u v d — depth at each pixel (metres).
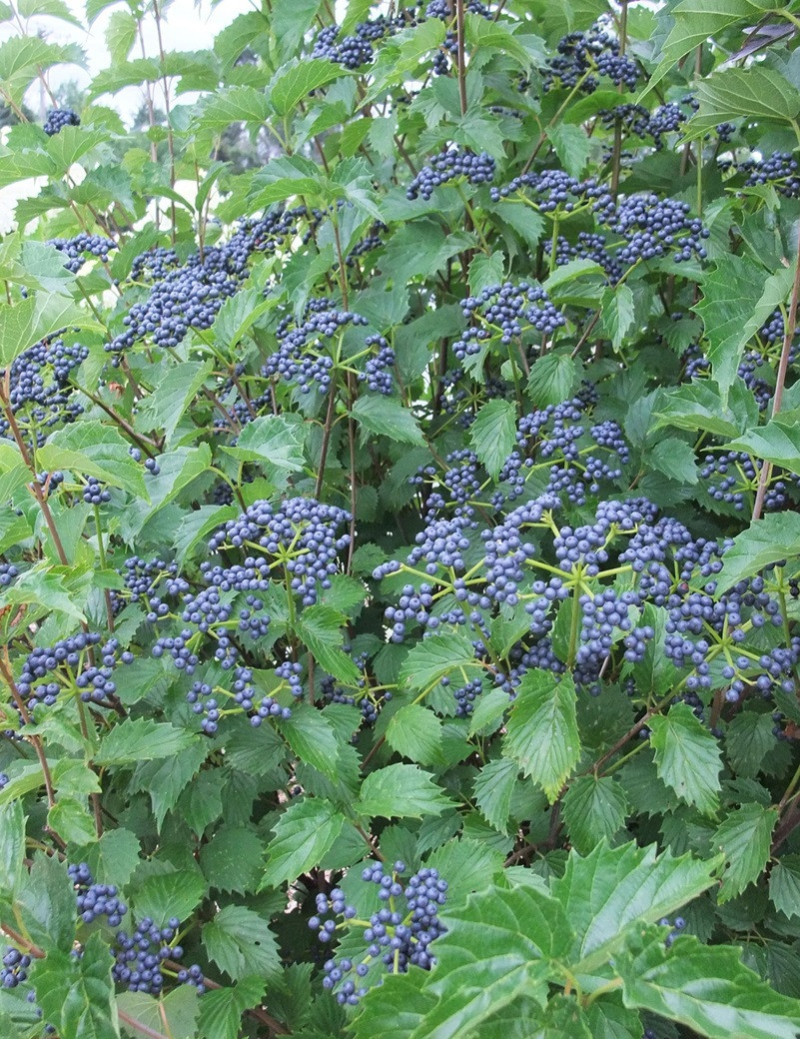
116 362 0.85
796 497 0.73
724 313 0.64
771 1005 0.42
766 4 0.60
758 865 0.62
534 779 0.59
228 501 0.85
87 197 0.88
